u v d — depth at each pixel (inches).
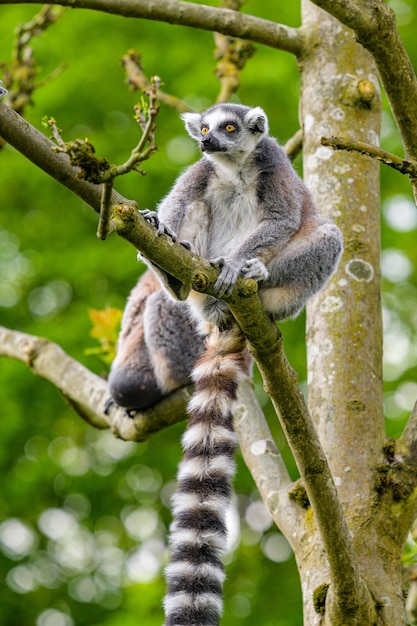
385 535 336.5
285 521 354.3
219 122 409.7
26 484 724.7
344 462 351.3
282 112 754.2
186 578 346.9
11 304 783.1
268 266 383.2
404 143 335.6
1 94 292.8
